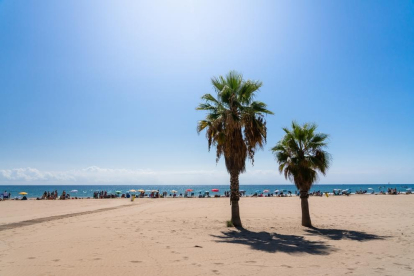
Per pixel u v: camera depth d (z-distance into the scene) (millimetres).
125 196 60094
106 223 16250
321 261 8289
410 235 13055
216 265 7715
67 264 7492
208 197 59250
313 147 15953
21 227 14398
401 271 7285
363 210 26234
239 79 16562
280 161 16641
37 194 106312
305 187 16438
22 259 7961
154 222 17250
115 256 8461
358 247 10383
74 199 51281
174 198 54938
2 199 50969
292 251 9625
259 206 32688
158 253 8977
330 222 18094
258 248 10070
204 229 14719
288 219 19953
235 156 15633
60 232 12820
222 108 16391
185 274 6840
